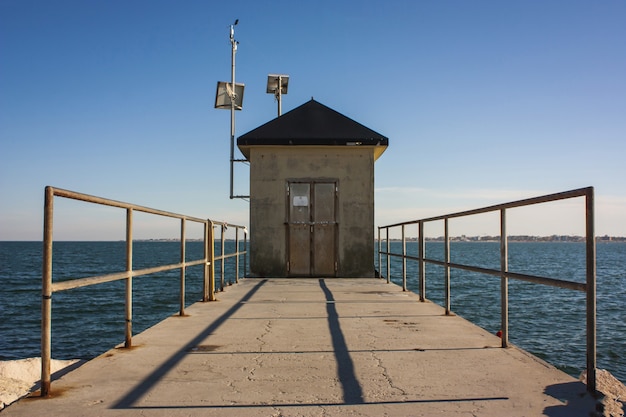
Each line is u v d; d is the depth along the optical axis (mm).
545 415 3025
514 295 26156
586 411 3088
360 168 12305
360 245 12203
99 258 80875
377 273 12836
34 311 23422
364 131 12359
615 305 22625
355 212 12242
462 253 108062
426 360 4348
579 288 3523
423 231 8055
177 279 39625
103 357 4469
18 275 47500
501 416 3010
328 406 3184
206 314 6828
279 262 12164
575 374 11352
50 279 3412
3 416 3020
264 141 12016
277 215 12227
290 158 12297
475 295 25484
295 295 8852
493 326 17188
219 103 14227
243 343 5035
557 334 15875
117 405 3215
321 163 12297
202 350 4734
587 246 3404
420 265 8078
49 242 3387
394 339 5207
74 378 3828
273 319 6426
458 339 5211
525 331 16328
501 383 3668
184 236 6789
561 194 3666
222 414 3047
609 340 14969
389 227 11039
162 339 5230
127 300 4852
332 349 4766
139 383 3697
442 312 6957
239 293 9180
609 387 3553
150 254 100750
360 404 3223
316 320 6348
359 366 4145
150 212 5211
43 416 3018
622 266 60719
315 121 12547
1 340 16672
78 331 17719
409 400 3301
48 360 3424
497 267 50844
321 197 12258
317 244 12203
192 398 3350
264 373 3943
